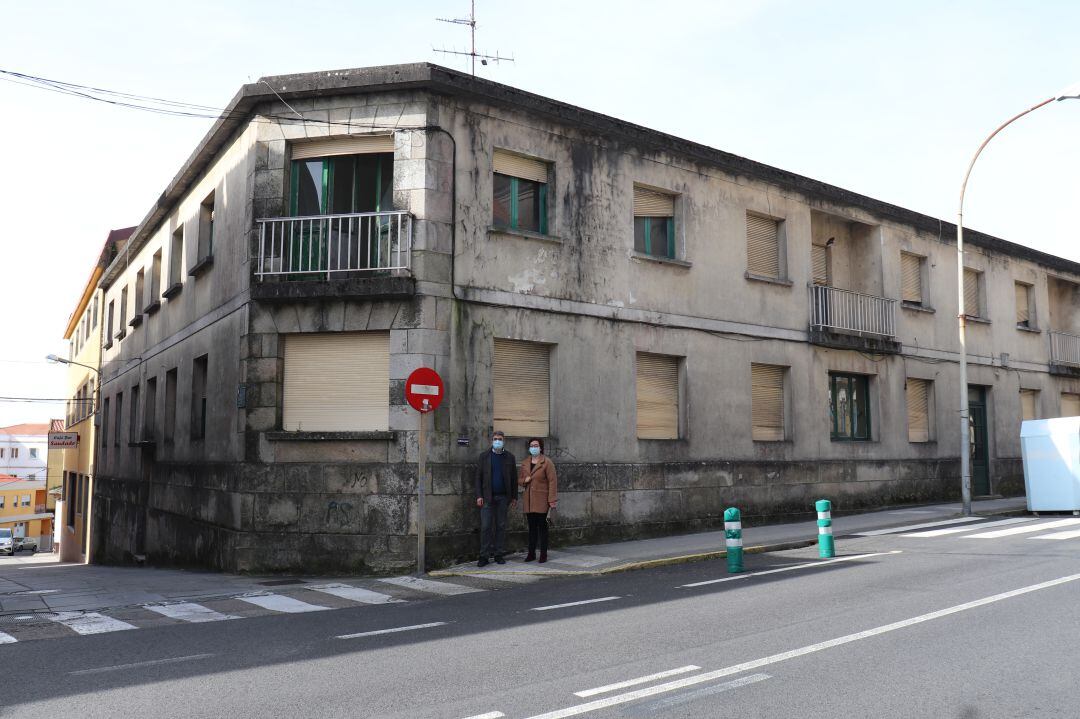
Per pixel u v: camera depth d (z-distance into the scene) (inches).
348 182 522.0
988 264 914.1
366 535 476.7
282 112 523.8
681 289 620.1
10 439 3919.8
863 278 792.3
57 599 391.9
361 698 206.7
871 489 740.0
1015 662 223.8
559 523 529.7
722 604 323.6
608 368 570.3
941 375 832.9
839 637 256.8
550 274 547.5
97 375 1093.8
